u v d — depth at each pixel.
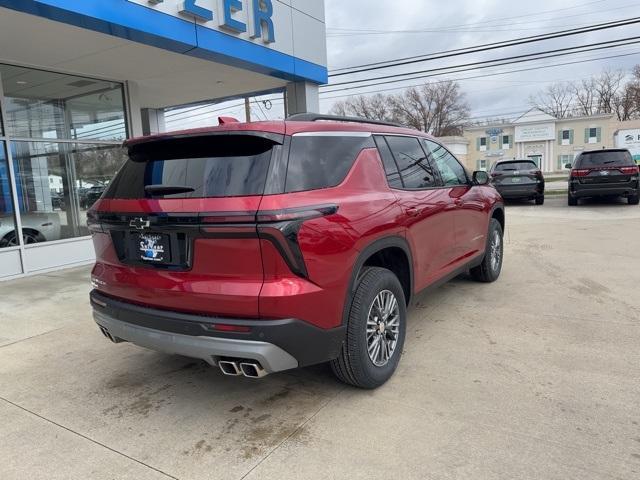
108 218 3.18
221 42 7.99
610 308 4.95
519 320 4.69
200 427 3.04
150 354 4.28
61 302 6.01
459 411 3.07
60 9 5.75
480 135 57.03
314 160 3.07
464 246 5.01
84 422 3.15
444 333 4.42
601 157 13.98
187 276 2.87
